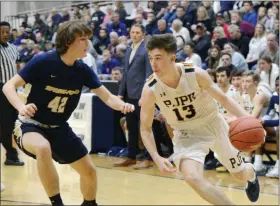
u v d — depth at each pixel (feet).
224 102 10.75
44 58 11.36
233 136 10.21
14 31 46.03
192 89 10.76
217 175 19.75
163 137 22.77
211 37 30.37
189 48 25.64
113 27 36.63
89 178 12.09
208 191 9.89
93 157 24.58
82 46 11.28
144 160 21.93
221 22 30.30
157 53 10.23
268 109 20.20
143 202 15.25
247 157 20.42
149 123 11.07
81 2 45.80
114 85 25.71
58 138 11.75
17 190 17.11
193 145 11.03
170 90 10.73
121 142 26.12
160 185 17.88
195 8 32.65
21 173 20.16
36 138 11.12
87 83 12.03
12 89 11.24
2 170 20.76
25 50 39.34
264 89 20.34
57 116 11.74
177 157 10.89
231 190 16.99
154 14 36.19
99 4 43.86
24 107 10.76
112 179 18.98
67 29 11.18
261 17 28.89
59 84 11.45
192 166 10.43
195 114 11.14
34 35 43.01
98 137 25.91
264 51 23.93
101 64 31.99
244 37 27.99
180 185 17.89
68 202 15.42
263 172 19.80
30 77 11.39
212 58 25.98
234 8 32.42
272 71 21.79
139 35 20.84
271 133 20.12
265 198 15.81
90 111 25.63
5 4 50.75
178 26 30.01
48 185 11.01
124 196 16.11
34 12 49.62
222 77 20.99
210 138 11.24
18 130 11.64
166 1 37.06
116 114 26.20
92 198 12.37
